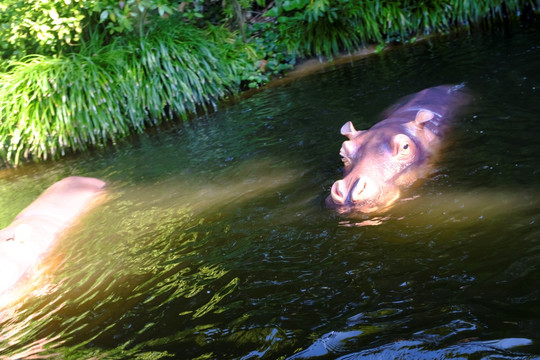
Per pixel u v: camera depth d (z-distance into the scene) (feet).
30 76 34.42
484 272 12.51
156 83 35.65
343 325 11.87
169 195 22.90
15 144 34.42
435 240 14.32
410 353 10.53
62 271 18.34
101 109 34.86
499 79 26.02
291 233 16.52
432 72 30.30
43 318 15.51
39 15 36.52
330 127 25.81
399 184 17.61
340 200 17.01
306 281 13.93
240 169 23.66
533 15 37.35
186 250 17.37
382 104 26.94
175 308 14.24
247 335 12.33
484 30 37.27
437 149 19.80
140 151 31.32
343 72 36.22
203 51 37.14
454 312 11.41
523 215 14.48
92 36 38.17
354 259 14.35
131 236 19.66
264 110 32.30
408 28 40.45
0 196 29.40
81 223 22.30
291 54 41.14
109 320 14.46
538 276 11.86
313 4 38.60
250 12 45.62
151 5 35.19
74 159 33.58
